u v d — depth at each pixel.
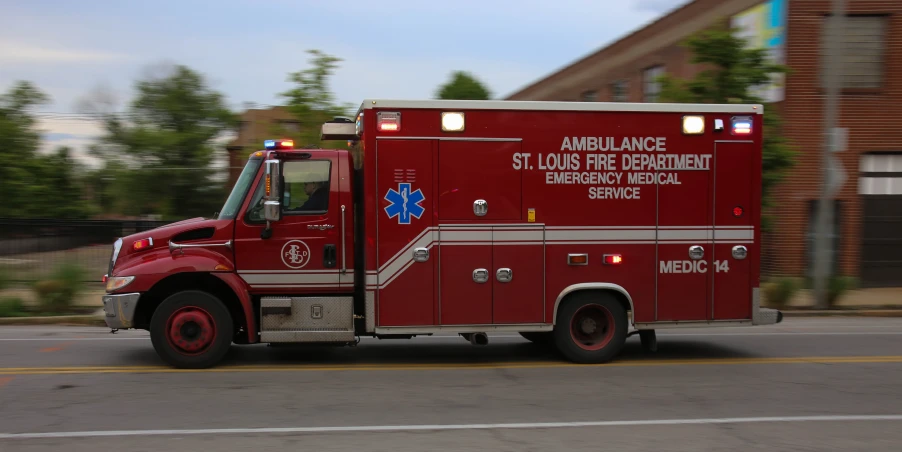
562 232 8.28
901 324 12.75
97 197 25.67
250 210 8.00
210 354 7.95
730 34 14.13
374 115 7.96
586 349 8.53
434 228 8.08
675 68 22.66
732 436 5.69
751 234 8.62
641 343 9.80
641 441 5.53
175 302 7.88
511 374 7.98
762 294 14.61
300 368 8.21
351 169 8.16
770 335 11.14
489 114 8.13
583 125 8.28
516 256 8.22
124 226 15.27
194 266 7.83
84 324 12.20
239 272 7.97
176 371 7.91
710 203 8.52
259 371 8.00
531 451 5.25
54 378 7.52
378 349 9.62
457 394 7.01
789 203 16.88
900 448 5.43
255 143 18.91
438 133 8.05
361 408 6.43
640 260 8.42
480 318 8.19
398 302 8.05
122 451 5.16
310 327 8.06
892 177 17.06
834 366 8.59
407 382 7.52
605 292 8.52
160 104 24.77
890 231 17.09
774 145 13.85
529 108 8.18
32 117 25.47
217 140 25.61
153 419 6.01
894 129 16.84
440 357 9.02
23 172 24.50
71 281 13.00
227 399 6.70
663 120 8.41
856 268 17.02
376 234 7.98
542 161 8.23
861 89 16.80
